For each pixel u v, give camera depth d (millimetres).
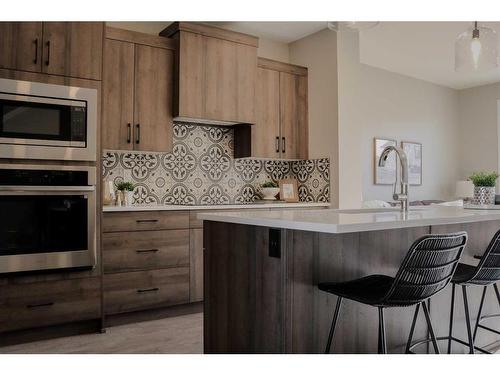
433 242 1713
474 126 7348
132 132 3607
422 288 1733
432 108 7062
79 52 3029
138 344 2855
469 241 2768
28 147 2834
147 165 4055
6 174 2770
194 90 3811
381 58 5699
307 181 4719
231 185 4551
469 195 6785
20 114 2812
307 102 4688
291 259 1845
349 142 4457
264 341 1917
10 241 2787
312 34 4645
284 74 4539
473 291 2846
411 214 2344
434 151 7074
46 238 2895
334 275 2014
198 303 3689
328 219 1876
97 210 3084
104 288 3219
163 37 3779
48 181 2893
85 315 3037
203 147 4383
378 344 2178
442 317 2594
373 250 2197
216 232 2240
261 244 1949
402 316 2354
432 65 6059
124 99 3578
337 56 4391
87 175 3020
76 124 2996
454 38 4867
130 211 3314
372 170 6125
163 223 3461
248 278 2016
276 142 4453
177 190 4211
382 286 1899
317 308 1937
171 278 3486
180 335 3057
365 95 6059
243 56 4102
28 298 2859
